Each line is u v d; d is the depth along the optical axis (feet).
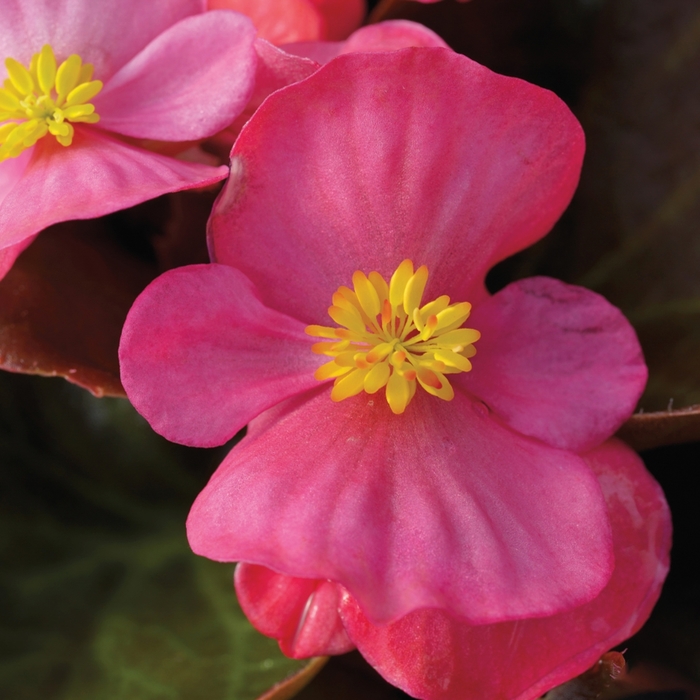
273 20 0.63
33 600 0.65
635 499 0.59
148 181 0.57
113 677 0.63
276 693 0.59
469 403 0.59
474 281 0.59
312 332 0.57
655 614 0.64
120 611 0.65
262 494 0.56
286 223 0.58
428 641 0.57
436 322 0.57
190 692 0.62
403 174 0.57
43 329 0.61
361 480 0.57
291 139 0.57
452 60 0.56
